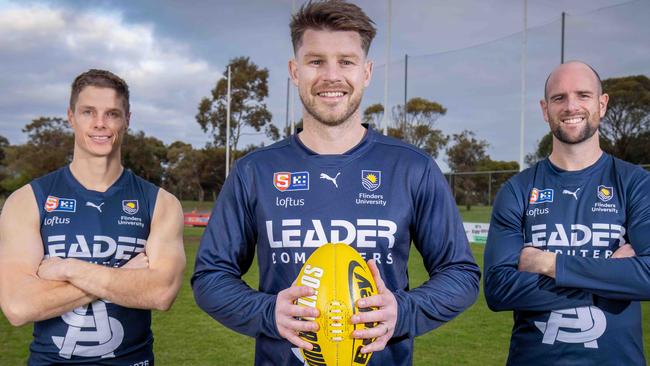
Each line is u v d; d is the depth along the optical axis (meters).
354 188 2.02
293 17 2.07
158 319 7.22
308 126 2.09
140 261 2.63
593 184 2.79
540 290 2.60
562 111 2.78
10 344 5.85
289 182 2.05
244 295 1.89
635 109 23.42
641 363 2.59
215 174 45.38
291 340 1.72
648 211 2.63
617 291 2.49
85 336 2.50
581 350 2.55
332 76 1.95
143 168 46.47
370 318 1.66
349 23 1.95
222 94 41.66
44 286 2.42
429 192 2.07
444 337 6.31
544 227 2.81
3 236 2.58
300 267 1.97
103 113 2.60
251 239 2.17
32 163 42.25
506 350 5.76
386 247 1.98
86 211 2.64
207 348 5.84
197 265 2.10
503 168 32.06
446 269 2.02
